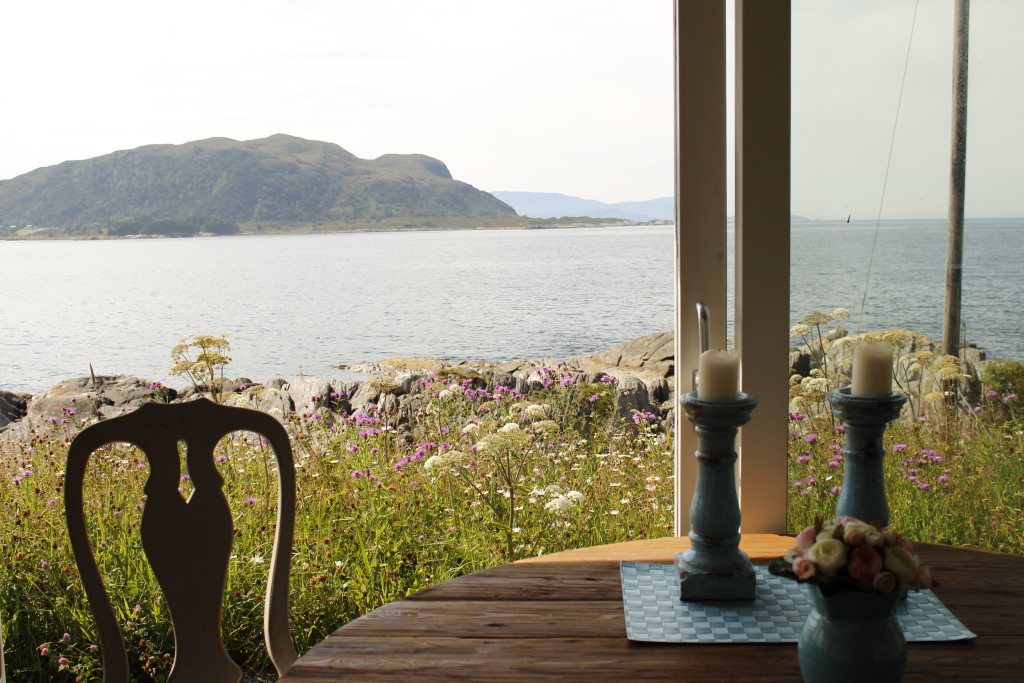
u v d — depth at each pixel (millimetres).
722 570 1253
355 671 1058
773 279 1703
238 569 2637
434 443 3889
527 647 1122
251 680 2484
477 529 3031
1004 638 1124
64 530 2836
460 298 24781
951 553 1463
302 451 3637
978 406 2109
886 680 867
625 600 1268
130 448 3434
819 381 1933
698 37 1737
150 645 2445
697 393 1268
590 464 3723
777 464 1750
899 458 2150
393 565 2762
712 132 1759
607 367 6406
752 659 1080
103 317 23172
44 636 2562
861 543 860
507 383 5184
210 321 22594
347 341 19906
